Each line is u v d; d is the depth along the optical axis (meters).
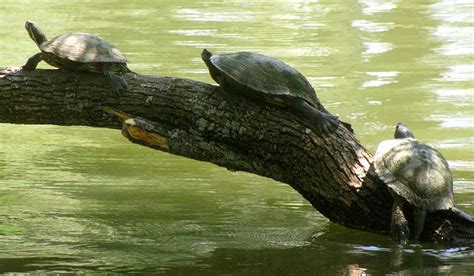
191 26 29.66
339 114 19.38
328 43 27.16
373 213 12.41
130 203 14.12
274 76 12.40
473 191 14.36
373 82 22.38
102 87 12.75
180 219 13.34
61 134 18.88
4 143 17.98
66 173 15.84
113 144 18.06
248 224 13.15
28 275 10.78
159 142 12.54
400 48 26.44
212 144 12.54
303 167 12.44
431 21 31.12
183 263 11.30
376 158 12.44
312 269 10.97
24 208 13.75
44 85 12.87
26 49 25.73
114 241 12.25
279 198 14.58
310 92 12.67
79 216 13.41
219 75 12.60
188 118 12.55
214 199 14.45
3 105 12.95
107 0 35.50
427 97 20.86
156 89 12.67
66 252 11.73
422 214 11.91
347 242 12.25
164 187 15.10
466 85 22.02
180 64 23.53
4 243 12.06
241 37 27.78
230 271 10.95
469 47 26.50
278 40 27.47
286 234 12.66
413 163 12.23
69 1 35.16
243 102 12.52
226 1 35.69
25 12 32.19
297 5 34.78
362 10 33.69
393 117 19.19
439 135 17.84
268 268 11.07
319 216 13.58
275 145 12.42
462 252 11.68
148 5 34.41
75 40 13.00
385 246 12.02
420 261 11.28
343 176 12.35
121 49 25.53
